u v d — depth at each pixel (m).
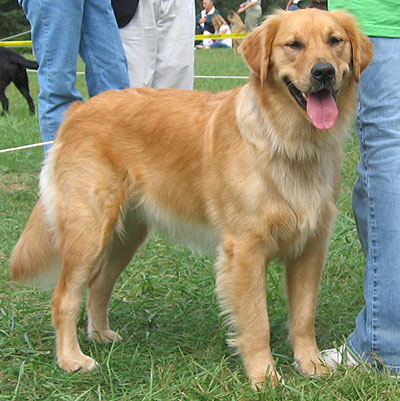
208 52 26.83
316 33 3.40
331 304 4.48
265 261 3.60
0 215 6.49
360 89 3.47
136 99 4.07
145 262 5.21
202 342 4.00
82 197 3.92
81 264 3.89
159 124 3.94
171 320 4.39
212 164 3.68
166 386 3.40
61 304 3.87
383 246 3.39
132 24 6.49
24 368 3.67
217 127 3.68
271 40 3.48
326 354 3.71
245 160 3.48
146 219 4.19
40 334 4.17
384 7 3.34
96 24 5.54
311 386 3.41
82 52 5.68
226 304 3.61
